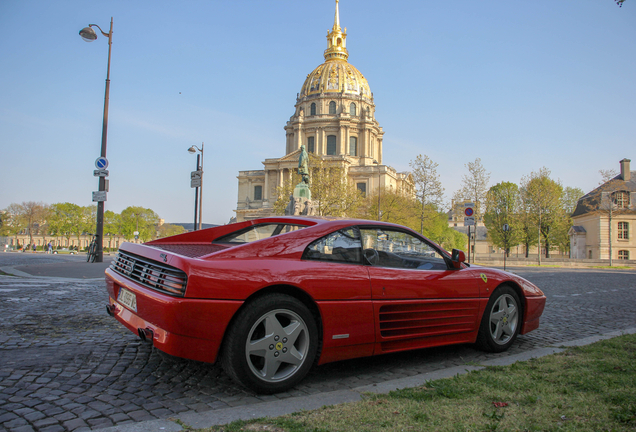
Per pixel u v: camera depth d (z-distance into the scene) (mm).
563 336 5535
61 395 2922
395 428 2314
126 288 3324
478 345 4520
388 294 3627
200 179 21766
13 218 83750
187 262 2879
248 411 2629
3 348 4055
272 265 3131
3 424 2398
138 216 91438
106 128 16859
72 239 105938
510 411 2576
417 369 3896
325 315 3266
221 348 3014
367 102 88125
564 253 73812
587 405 2668
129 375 3418
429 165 44219
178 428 2350
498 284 4570
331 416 2492
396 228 4133
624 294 11227
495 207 48625
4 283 9039
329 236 3576
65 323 5316
